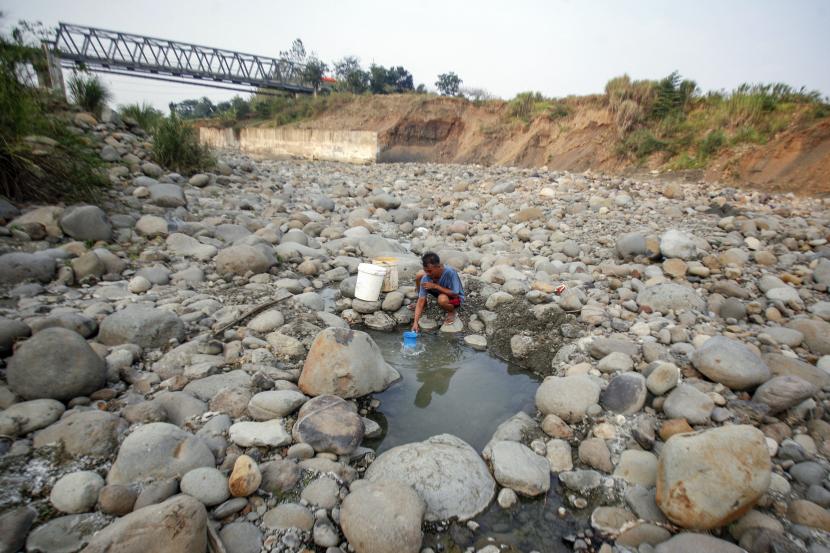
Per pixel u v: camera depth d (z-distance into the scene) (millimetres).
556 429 3562
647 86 20172
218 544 2396
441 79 44406
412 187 14727
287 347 4473
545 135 23375
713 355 3891
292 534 2562
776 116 16109
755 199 11539
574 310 5480
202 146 12469
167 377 3914
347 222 9836
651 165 18078
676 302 5504
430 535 2744
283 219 9234
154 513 2248
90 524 2451
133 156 10352
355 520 2539
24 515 2418
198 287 5863
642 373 4066
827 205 11383
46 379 3248
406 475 2994
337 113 33531
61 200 7273
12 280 5066
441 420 3939
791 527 2637
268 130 34969
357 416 3512
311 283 6488
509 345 5145
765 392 3543
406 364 4824
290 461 3012
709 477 2600
